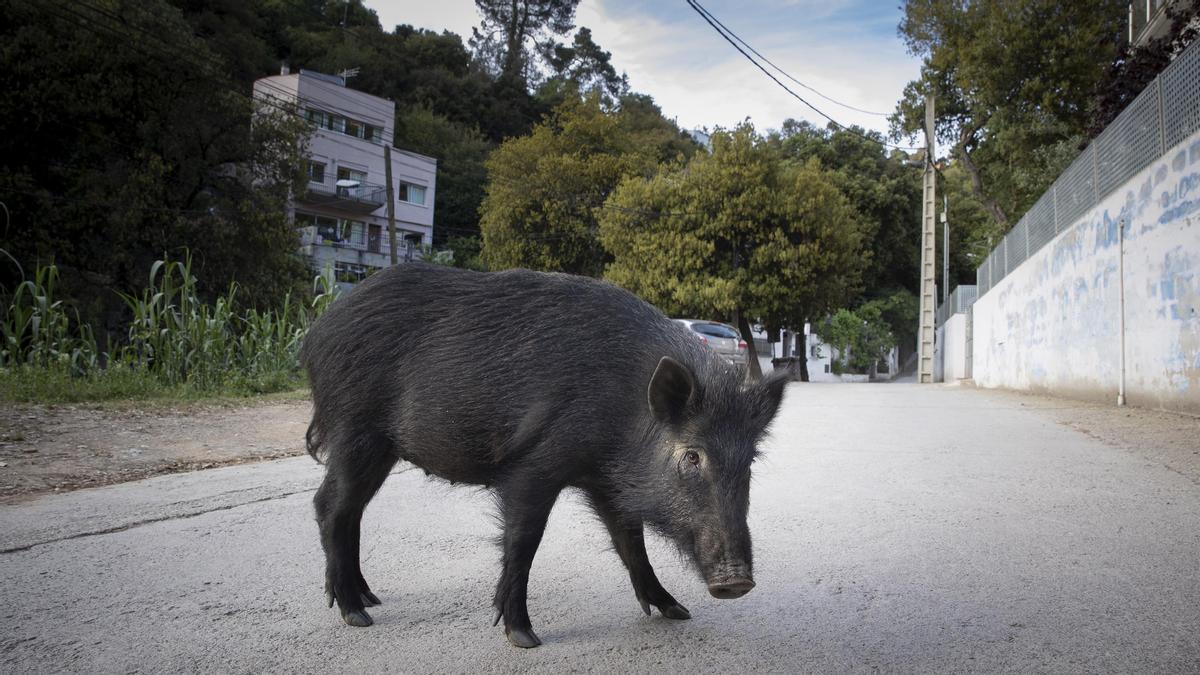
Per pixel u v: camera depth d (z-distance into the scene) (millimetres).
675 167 31969
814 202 28250
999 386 20203
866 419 10789
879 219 44500
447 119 58594
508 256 35406
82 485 6234
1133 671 2812
